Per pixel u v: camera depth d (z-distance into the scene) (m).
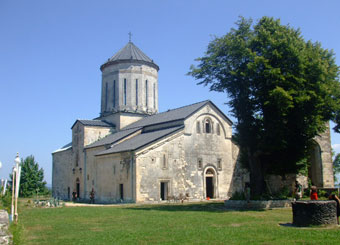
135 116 48.25
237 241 12.42
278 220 18.36
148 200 34.50
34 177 63.72
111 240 13.24
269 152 29.23
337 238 12.34
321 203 15.38
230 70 27.95
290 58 26.05
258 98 27.19
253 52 27.05
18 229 15.14
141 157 34.75
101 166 40.69
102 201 39.56
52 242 13.33
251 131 28.25
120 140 41.44
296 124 27.08
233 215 21.16
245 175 42.84
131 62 48.75
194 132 39.44
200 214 21.97
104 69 50.47
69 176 49.62
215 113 41.69
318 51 28.31
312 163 42.53
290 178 39.19
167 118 41.97
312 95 25.55
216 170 40.59
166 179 36.16
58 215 22.92
